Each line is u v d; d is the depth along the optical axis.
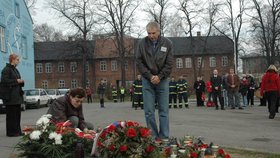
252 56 72.06
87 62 86.31
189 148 5.75
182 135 11.30
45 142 5.85
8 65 11.25
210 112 21.09
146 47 8.48
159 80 8.34
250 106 26.73
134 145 5.39
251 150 8.61
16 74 11.31
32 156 5.91
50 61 87.62
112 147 5.38
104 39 67.06
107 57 85.62
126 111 24.00
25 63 44.03
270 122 15.12
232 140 10.33
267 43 61.53
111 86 57.75
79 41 67.62
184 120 16.25
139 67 8.53
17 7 41.69
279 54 61.69
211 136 11.11
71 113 7.54
